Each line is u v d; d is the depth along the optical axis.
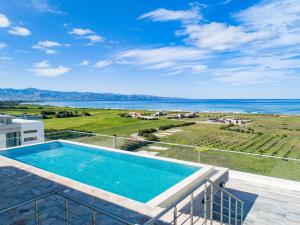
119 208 4.81
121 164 10.70
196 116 78.56
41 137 18.25
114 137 13.09
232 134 45.97
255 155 9.99
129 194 7.71
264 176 9.24
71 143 13.14
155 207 4.90
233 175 9.69
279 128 54.69
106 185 8.40
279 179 8.93
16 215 4.46
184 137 42.00
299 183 8.52
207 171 7.91
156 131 47.84
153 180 8.78
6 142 15.77
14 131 16.56
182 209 5.31
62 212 4.59
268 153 31.69
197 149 11.09
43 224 4.15
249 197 7.88
